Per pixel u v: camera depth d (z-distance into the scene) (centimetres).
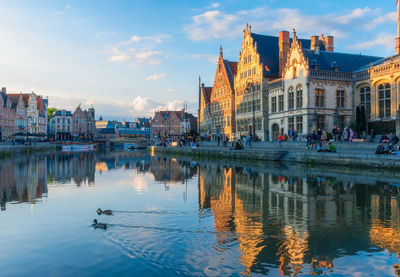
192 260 829
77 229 1105
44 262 833
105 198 1683
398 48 4406
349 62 5244
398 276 730
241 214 1280
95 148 13325
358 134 4106
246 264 798
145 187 2070
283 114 5459
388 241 942
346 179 2180
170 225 1137
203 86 10294
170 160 4978
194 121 16675
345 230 1047
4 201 1614
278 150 3944
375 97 4475
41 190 1966
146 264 809
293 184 2022
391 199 1520
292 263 801
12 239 1007
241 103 7056
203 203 1513
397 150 2723
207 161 4462
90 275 755
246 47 6775
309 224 1123
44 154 7144
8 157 5631
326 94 4844
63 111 14825
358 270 760
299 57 4981
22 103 10519
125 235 1030
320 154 3127
